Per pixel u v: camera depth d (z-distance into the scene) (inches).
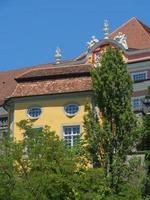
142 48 2940.5
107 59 1649.9
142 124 1657.2
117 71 1626.5
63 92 1973.4
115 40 2871.6
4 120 2674.7
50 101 1991.9
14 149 1400.1
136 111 2237.9
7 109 2165.4
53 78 2054.6
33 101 2012.8
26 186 1334.9
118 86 1606.8
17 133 1969.7
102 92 1608.0
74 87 1979.6
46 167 1373.0
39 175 1349.7
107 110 1589.6
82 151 1498.5
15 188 1336.1
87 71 2020.2
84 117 1584.6
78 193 1371.8
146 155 1627.7
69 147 1501.0
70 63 2967.5
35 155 1392.7
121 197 1424.7
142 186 1544.0
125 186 1454.2
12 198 1325.0
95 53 2869.1
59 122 1959.9
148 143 1659.7
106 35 2896.2
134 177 1546.5
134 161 1504.7
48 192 1349.7
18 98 2026.3
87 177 1397.6
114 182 1466.5
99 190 1403.8
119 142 1535.4
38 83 2055.9
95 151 1519.4
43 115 1983.3
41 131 1470.2
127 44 3112.7
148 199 1535.4
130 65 2822.3
